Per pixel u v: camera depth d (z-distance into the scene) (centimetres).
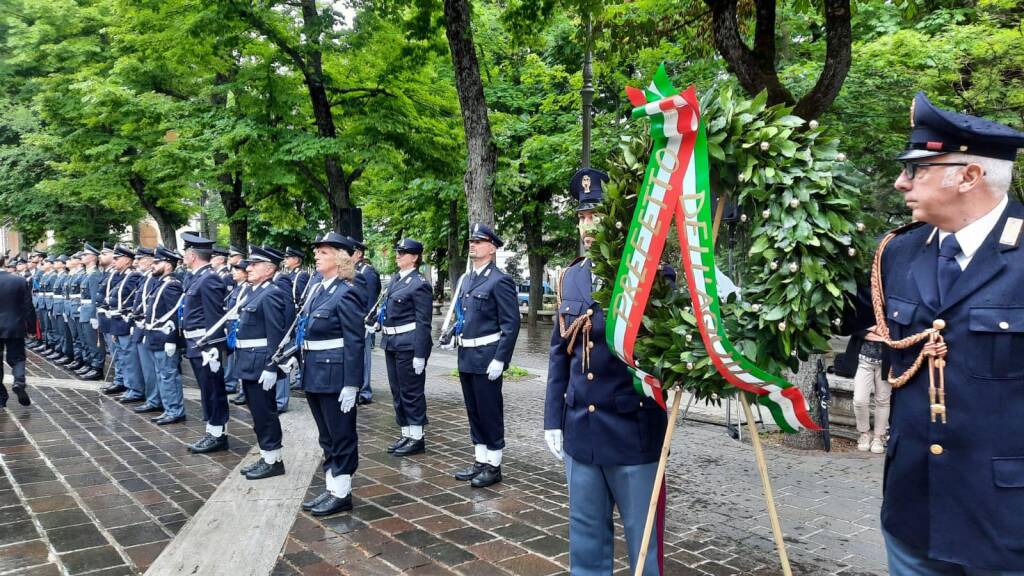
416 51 1233
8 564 407
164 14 1218
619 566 405
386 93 1317
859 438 689
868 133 759
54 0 1653
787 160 248
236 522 477
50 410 885
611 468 308
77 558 416
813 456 660
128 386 945
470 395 586
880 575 394
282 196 1680
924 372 213
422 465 633
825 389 686
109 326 986
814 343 248
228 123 1201
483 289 574
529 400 982
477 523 477
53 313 1384
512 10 1036
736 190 267
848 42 580
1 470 607
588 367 313
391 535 454
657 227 268
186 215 2161
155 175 1441
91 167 1675
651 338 284
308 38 1184
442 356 1520
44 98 1619
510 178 1496
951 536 202
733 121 257
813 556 421
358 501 525
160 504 516
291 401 953
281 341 571
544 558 416
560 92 1780
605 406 307
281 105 1214
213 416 676
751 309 256
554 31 1722
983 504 197
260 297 583
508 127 1709
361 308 504
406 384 675
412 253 693
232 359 673
